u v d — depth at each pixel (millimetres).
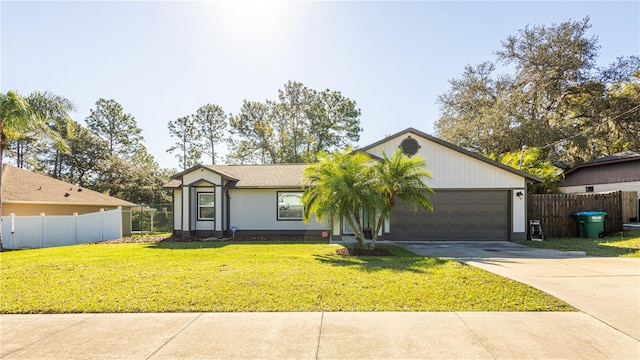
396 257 9484
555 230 14281
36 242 15141
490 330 4137
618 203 14266
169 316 4695
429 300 5254
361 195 10227
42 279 6746
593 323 4340
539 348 3664
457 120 27578
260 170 17969
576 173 22047
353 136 35844
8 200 15898
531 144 21984
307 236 15875
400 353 3576
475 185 14148
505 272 7242
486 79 28641
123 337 4035
